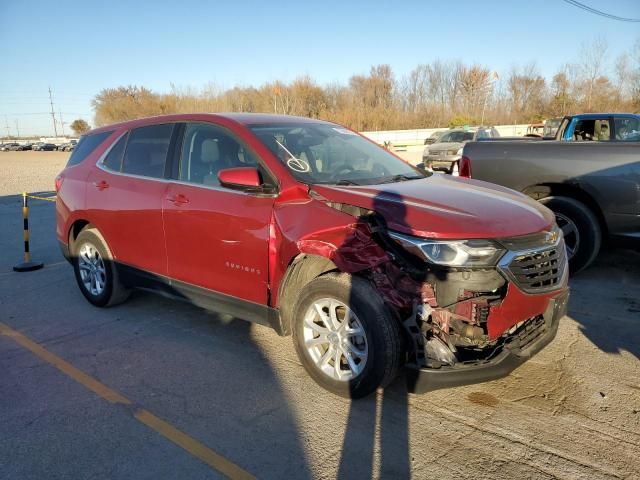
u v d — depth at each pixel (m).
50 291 6.09
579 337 4.41
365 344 3.30
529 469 2.80
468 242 3.08
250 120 4.40
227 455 2.97
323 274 3.52
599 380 3.71
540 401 3.46
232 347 4.41
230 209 3.94
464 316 3.08
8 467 2.89
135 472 2.84
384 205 3.37
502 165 6.30
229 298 4.06
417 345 3.16
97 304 5.42
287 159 3.94
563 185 5.94
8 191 18.44
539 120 49.91
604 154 5.64
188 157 4.45
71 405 3.53
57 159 46.34
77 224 5.52
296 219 3.57
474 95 60.88
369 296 3.22
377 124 59.16
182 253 4.34
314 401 3.52
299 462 2.90
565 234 5.92
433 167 18.39
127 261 4.94
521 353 3.24
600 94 45.88
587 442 3.02
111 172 5.12
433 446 3.01
